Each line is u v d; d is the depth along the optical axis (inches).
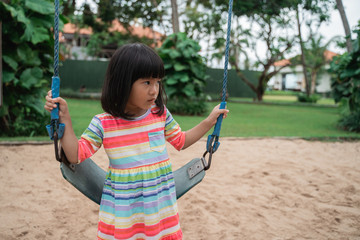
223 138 239.3
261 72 884.0
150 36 1189.1
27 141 198.8
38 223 102.1
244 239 97.0
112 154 56.5
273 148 215.8
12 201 117.0
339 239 98.4
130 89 52.6
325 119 431.5
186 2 828.6
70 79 808.3
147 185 55.8
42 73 236.4
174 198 59.7
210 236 98.2
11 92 228.5
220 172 161.5
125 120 56.7
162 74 54.8
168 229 57.9
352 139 259.6
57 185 135.0
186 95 422.9
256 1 636.7
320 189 142.1
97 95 689.0
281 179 154.0
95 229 100.7
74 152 51.9
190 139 64.5
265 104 743.1
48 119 245.6
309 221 111.0
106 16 804.0
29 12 226.1
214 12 769.6
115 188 55.5
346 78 346.0
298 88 1610.5
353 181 153.9
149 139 58.0
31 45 236.1
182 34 419.8
